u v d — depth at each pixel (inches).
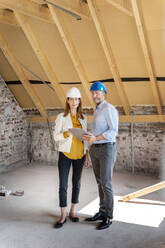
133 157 226.5
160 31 155.2
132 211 152.1
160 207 156.9
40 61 197.2
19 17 171.3
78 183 142.9
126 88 201.2
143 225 136.2
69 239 124.3
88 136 127.9
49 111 250.2
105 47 170.4
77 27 170.2
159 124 214.1
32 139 267.9
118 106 221.8
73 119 140.9
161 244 118.8
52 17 167.5
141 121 218.5
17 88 239.1
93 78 203.3
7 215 150.1
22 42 193.9
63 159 137.4
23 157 264.8
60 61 197.9
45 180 213.9
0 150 235.5
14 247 117.7
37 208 159.6
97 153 134.6
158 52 166.7
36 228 135.1
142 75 186.7
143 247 116.6
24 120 264.8
